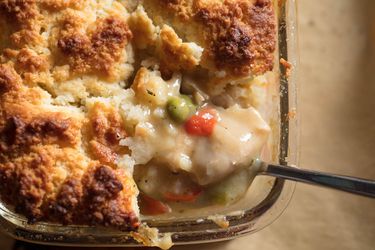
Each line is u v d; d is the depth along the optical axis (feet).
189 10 1.28
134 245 1.29
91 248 1.41
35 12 1.27
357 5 1.64
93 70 1.26
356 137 1.53
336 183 1.24
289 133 1.36
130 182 1.22
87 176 1.20
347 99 1.56
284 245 1.45
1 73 1.24
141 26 1.29
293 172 1.28
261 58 1.29
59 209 1.18
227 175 1.28
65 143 1.22
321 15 1.64
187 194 1.29
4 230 1.29
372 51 1.60
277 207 1.34
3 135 1.21
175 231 1.30
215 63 1.28
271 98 1.36
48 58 1.26
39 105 1.24
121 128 1.25
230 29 1.27
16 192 1.19
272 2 1.35
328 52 1.61
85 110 1.26
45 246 1.40
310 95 1.57
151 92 1.26
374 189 1.21
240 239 1.44
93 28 1.27
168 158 1.26
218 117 1.30
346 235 1.45
